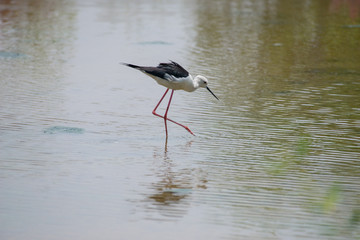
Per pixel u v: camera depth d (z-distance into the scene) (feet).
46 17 94.38
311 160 39.17
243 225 29.53
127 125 46.44
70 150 40.24
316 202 32.27
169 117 48.98
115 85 58.39
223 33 84.28
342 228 29.30
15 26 86.02
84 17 95.55
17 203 31.50
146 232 28.53
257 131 45.19
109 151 40.37
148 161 38.73
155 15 98.32
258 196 33.19
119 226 29.12
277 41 79.66
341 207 31.78
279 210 31.27
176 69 45.91
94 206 31.48
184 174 36.52
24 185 33.99
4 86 55.98
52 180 34.91
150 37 81.10
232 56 71.15
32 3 107.86
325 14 100.22
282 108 51.29
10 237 27.55
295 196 33.17
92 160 38.58
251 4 111.65
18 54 69.26
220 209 31.37
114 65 66.23
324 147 41.60
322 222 29.96
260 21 93.56
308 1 114.93
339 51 75.00
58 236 27.84
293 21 93.81
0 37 78.13
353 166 38.09
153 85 59.16
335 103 52.95
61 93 54.60
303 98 54.44
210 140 43.24
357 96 55.31
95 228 28.86
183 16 97.71
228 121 47.85
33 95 53.47
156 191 33.78
